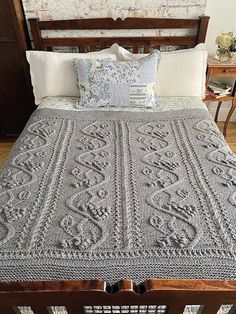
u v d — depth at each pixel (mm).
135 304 661
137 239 952
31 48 2264
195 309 979
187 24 2113
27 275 875
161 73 1944
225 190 1174
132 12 2121
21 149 1465
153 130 1615
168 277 866
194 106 1875
